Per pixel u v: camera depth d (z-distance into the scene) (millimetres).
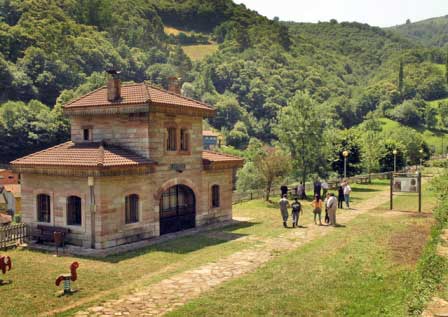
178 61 176875
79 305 12656
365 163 55188
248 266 16406
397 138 83312
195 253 18891
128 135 22438
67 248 20062
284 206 24609
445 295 11180
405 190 29312
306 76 184000
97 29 164250
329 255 17469
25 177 22109
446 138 139250
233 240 21375
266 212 30547
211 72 163500
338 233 21984
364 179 55000
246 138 123125
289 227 24422
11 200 57250
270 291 13320
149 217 22219
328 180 44625
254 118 140250
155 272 16188
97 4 173000
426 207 30828
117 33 175500
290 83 170875
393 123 151500
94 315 11789
